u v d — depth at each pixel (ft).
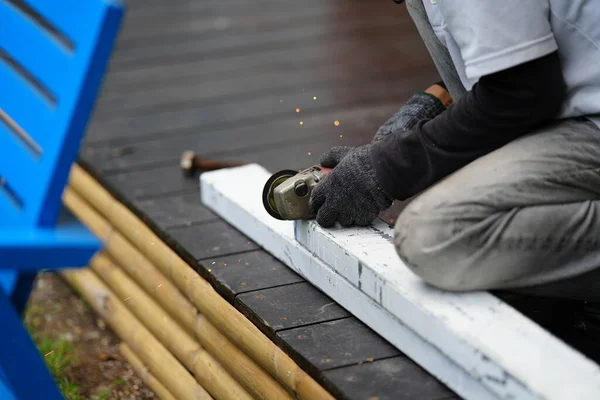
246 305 11.64
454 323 9.17
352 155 10.91
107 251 16.65
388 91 22.22
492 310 9.43
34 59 8.85
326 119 20.47
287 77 23.40
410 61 24.49
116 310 16.14
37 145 8.64
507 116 9.36
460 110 9.60
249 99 21.93
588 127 9.77
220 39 26.73
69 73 8.01
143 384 15.16
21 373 8.20
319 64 24.38
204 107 21.48
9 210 9.04
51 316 17.61
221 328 12.25
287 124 20.25
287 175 11.93
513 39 8.89
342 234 11.43
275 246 13.08
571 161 9.62
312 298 11.84
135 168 17.75
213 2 30.55
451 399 9.31
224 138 19.45
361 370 9.93
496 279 9.77
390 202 10.88
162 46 26.17
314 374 10.03
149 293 15.03
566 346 8.75
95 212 17.81
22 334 8.17
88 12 7.90
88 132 19.92
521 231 9.59
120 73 24.00
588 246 9.80
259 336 11.28
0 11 9.71
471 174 9.73
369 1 30.22
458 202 9.59
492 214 9.58
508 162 9.66
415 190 10.32
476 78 9.37
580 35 9.37
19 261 7.66
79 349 16.31
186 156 17.20
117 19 7.74
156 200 16.01
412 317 9.73
